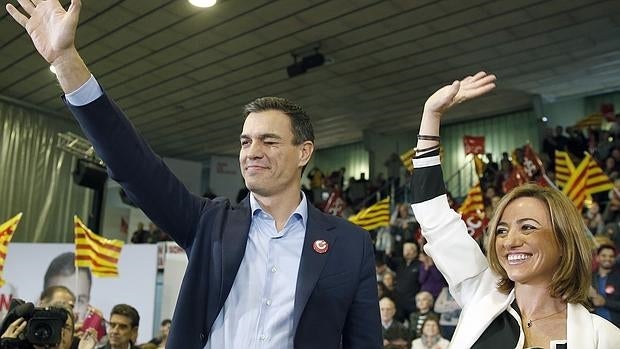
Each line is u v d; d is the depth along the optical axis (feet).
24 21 5.08
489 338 5.94
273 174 5.66
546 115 41.09
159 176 5.32
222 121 41.06
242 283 5.54
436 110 6.92
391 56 31.65
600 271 18.62
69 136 32.83
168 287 22.80
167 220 5.51
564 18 27.68
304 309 5.37
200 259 5.59
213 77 33.88
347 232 6.02
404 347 17.65
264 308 5.43
